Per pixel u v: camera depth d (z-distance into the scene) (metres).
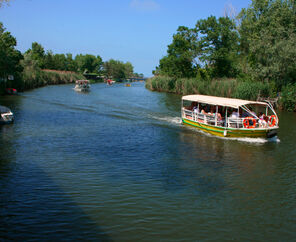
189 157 15.98
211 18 58.38
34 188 11.27
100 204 10.09
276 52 39.75
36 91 59.91
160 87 71.12
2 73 52.66
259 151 17.52
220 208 10.13
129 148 17.47
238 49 63.62
